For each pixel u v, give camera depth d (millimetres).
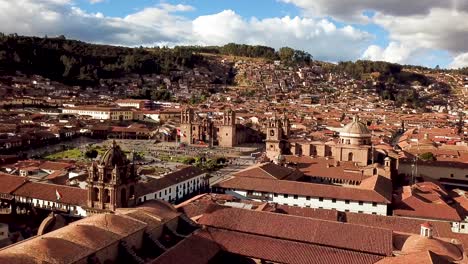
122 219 75750
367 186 132375
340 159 175375
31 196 126000
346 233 78125
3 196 128875
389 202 121500
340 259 73062
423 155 190000
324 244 76562
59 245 61969
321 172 159250
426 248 72000
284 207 109375
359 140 174250
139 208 86000
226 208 88438
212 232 82688
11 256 56125
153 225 78500
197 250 74375
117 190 88500
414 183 154250
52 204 123562
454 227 115688
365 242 75625
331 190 129625
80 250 62719
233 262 76938
